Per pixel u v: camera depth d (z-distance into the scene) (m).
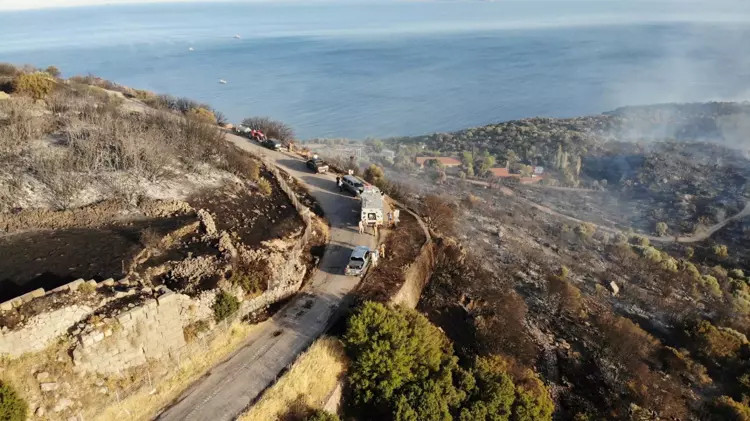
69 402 21.86
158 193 40.09
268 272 33.22
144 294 25.98
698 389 43.69
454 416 28.92
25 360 21.67
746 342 50.22
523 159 159.50
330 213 49.19
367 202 46.59
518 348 41.12
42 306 22.95
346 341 29.30
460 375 30.75
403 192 66.75
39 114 49.19
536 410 30.58
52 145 43.03
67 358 22.48
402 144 176.38
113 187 38.91
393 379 28.20
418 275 41.00
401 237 45.84
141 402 24.00
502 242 76.06
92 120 49.53
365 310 30.31
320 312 33.00
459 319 41.59
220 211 40.59
